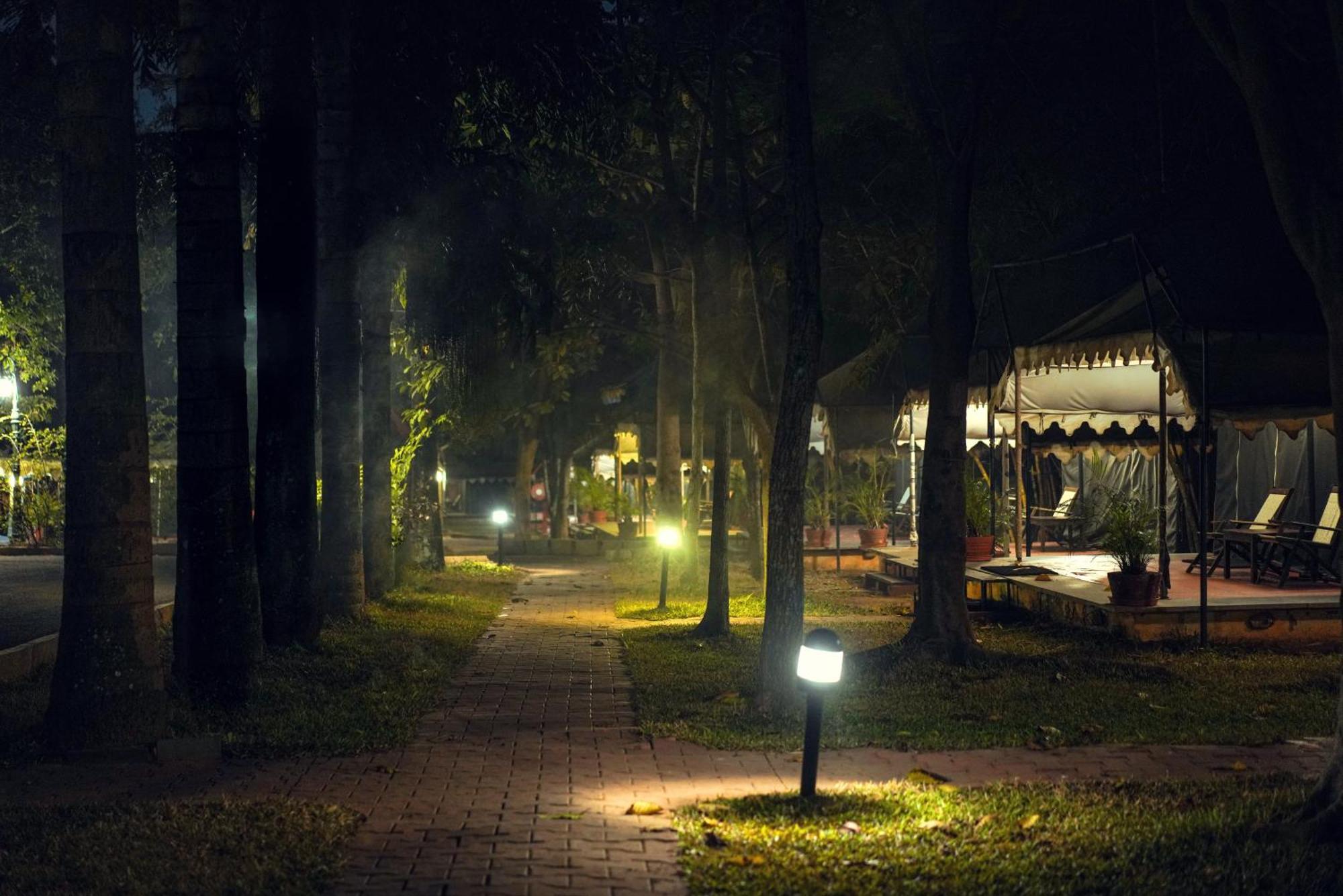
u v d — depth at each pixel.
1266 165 7.50
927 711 10.95
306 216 13.84
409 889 6.08
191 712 10.53
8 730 9.96
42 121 18.88
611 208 23.14
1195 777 8.45
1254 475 21.41
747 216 15.01
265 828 7.10
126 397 9.76
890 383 23.89
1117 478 25.61
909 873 6.16
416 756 9.38
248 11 15.03
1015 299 17.55
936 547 13.77
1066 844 6.64
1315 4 10.90
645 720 10.66
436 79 18.03
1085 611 15.62
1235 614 14.62
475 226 19.84
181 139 11.18
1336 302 7.22
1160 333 13.99
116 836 7.00
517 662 14.66
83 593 9.60
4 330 26.20
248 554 11.31
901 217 22.39
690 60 18.73
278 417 14.08
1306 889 5.85
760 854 6.45
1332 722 10.23
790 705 11.00
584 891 6.00
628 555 37.78
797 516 11.27
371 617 17.48
